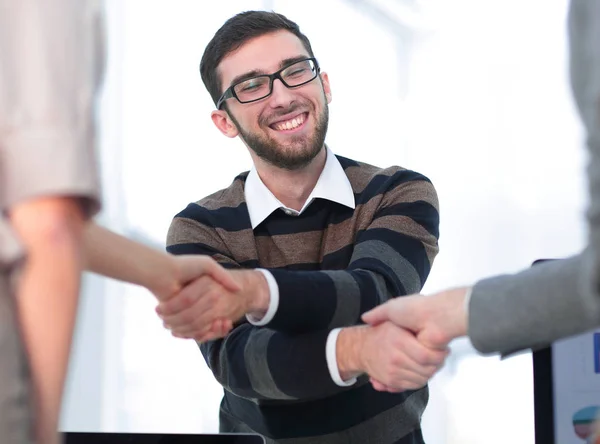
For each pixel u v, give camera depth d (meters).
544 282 1.07
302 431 1.73
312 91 1.80
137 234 3.46
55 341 0.77
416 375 1.42
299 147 1.77
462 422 5.14
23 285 0.77
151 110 3.55
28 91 0.77
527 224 5.53
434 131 5.71
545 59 5.54
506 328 1.10
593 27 0.74
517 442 5.06
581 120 0.76
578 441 1.24
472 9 5.63
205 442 1.27
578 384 1.25
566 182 5.46
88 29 0.81
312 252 1.81
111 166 3.35
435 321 1.36
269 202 1.82
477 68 5.66
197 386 3.63
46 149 0.76
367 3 5.22
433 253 1.80
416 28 5.69
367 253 1.71
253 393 1.65
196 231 1.83
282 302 1.54
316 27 4.72
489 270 5.55
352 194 1.83
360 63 5.18
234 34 1.83
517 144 5.57
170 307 1.51
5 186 0.78
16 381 0.77
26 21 0.78
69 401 3.24
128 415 3.42
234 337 1.70
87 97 0.79
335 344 1.51
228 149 3.87
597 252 0.72
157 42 3.58
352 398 1.72
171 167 3.62
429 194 1.84
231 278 1.51
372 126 5.27
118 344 3.40
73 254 0.78
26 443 0.77
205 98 3.79
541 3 5.55
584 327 1.04
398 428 1.76
